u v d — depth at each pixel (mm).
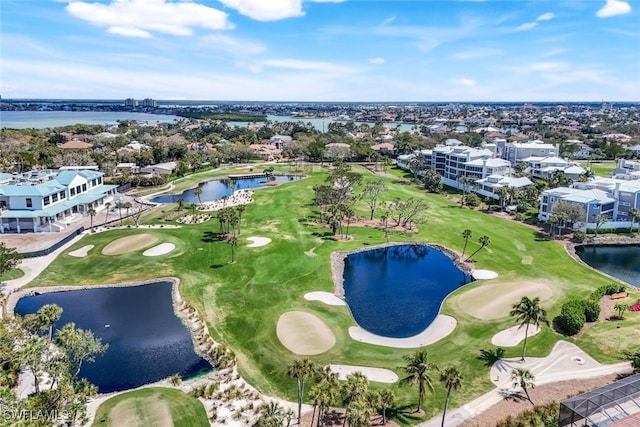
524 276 77375
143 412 42031
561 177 137250
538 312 51125
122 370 50719
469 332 58750
